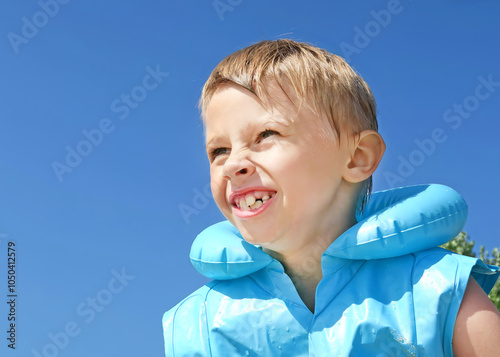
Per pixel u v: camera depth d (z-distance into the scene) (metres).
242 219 1.88
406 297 1.78
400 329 1.74
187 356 2.04
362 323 1.77
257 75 1.91
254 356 1.94
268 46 2.06
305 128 1.87
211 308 2.08
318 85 1.93
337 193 1.96
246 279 2.12
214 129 1.96
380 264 1.92
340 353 1.76
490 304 1.76
